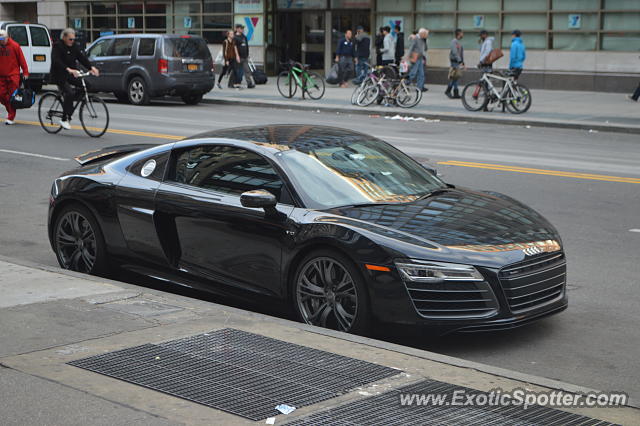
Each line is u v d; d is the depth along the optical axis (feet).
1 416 13.66
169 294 21.12
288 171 20.63
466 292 18.08
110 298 20.62
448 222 19.58
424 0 96.84
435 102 79.97
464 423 13.75
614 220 32.12
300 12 107.55
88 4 124.26
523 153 49.75
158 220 22.25
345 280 18.83
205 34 114.21
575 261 26.40
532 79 91.09
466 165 44.62
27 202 35.76
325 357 16.75
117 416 13.75
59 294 20.89
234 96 85.35
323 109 75.15
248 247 20.48
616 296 22.93
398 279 18.08
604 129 62.28
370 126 63.26
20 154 47.34
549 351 18.89
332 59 106.32
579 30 87.86
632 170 43.60
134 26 120.26
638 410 14.43
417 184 22.06
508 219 20.38
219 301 22.65
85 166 25.21
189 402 14.44
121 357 16.56
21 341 17.38
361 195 20.62
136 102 79.25
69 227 24.41
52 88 97.30
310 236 19.20
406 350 17.20
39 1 128.77
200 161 22.33
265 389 15.10
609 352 18.84
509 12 91.56
